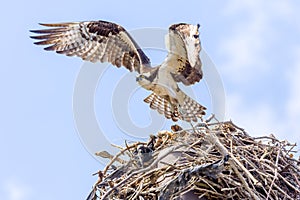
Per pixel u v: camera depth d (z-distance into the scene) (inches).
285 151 639.1
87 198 626.5
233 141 632.4
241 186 588.7
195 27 634.8
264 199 590.2
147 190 607.2
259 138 645.9
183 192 591.5
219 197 598.9
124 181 601.3
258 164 611.8
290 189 612.1
